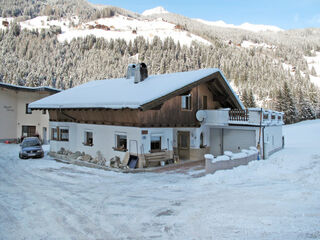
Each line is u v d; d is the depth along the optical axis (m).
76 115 19.61
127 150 15.50
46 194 9.67
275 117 19.23
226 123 17.41
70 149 20.41
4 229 6.40
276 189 8.63
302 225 5.58
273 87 107.62
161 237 5.65
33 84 76.50
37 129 31.09
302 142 27.72
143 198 8.85
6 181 12.13
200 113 17.50
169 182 11.54
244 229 5.63
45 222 6.83
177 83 15.70
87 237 5.84
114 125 16.56
